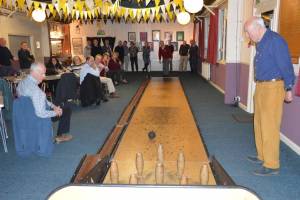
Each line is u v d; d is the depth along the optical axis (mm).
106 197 1339
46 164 3586
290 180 3105
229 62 6773
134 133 4430
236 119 5520
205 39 12141
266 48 2979
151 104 6793
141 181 2350
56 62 8594
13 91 5984
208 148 4031
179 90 8938
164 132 4457
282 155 3779
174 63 15562
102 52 12195
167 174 2490
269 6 4863
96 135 4668
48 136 3754
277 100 3045
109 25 15234
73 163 3600
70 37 15141
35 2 5902
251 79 5840
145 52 14594
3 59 7570
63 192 1345
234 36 6668
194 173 2537
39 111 3637
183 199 1320
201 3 5141
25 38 10883
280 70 2926
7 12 9406
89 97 6637
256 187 2973
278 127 3133
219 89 9031
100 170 2494
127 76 13070
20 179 3207
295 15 3869
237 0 6543
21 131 3713
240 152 3885
